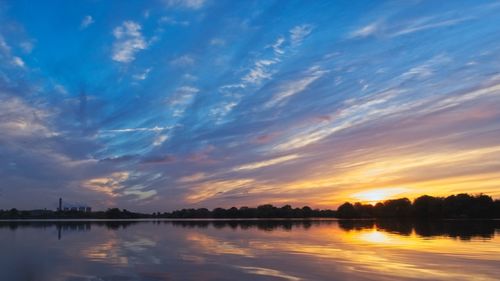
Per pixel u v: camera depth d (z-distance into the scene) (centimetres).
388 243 5922
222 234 8456
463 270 3400
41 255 4534
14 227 13112
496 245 5512
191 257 4291
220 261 3966
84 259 4166
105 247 5469
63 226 14150
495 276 3155
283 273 3300
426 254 4444
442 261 3888
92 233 9044
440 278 3083
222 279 3067
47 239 7056
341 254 4491
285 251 4841
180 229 11181
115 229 11325
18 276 3241
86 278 3141
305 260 4006
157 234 8538
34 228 12156
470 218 19912
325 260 3994
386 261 3903
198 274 3272
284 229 10988
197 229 11156
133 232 9456
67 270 3481
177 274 3275
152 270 3453
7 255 4550
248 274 3259
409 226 12306
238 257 4262
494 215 19450
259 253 4634
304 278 3098
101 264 3809
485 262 3816
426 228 10731
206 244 5884
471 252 4634
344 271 3372
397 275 3195
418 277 3119
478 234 7925
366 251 4788
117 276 3200
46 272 3397
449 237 7131
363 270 3416
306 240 6588
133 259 4144
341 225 14112
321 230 10269
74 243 6166
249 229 11044
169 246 5572
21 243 6200
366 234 8275
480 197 19950
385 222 17175
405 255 4359
